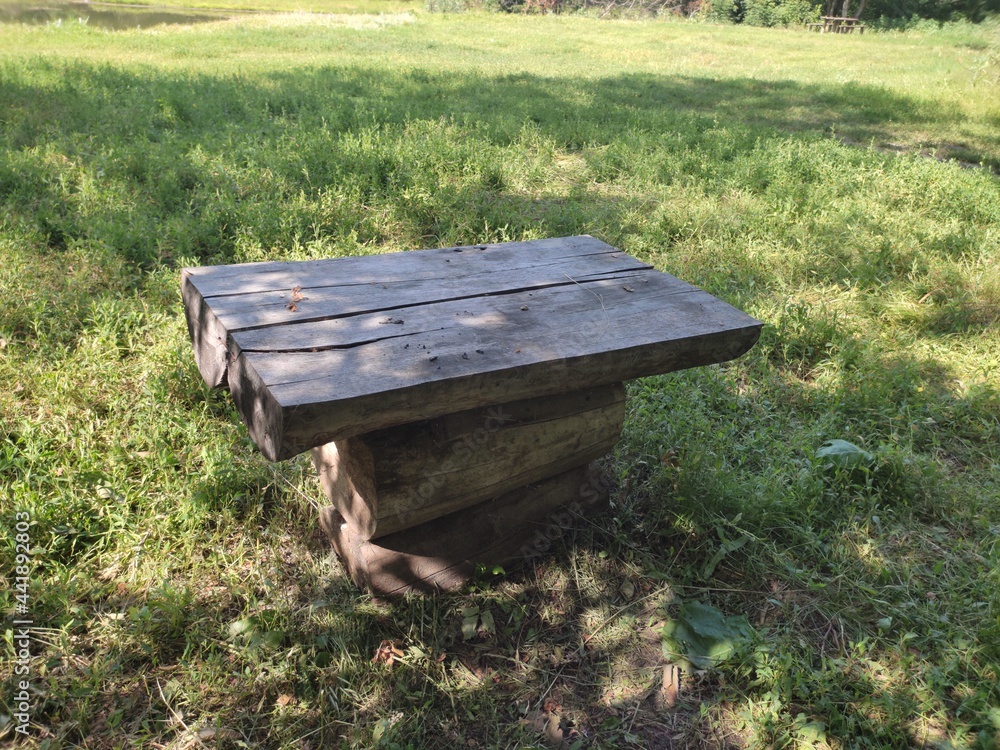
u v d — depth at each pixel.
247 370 1.94
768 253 5.41
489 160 7.18
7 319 3.79
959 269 5.20
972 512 3.05
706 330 2.37
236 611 2.45
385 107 9.31
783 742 2.12
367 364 1.96
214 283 2.35
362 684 2.22
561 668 2.37
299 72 12.68
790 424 3.60
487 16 30.12
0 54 13.04
